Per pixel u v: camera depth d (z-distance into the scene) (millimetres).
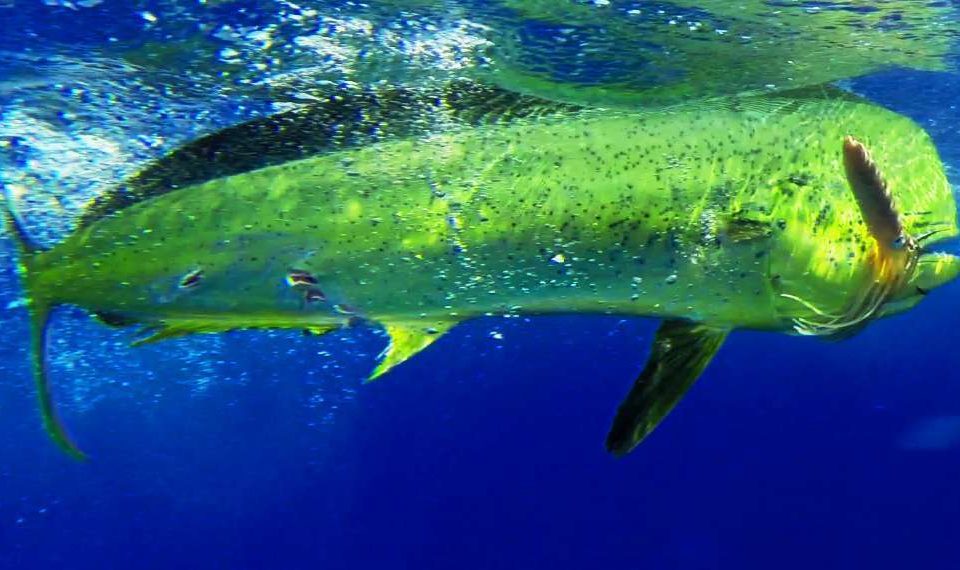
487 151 1067
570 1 1422
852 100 1105
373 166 1091
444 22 1441
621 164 1040
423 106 1236
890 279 1009
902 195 1040
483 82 1492
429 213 1065
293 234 1102
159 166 1156
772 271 1027
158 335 1206
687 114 1072
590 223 1039
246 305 1151
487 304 1093
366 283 1103
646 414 1065
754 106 1083
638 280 1048
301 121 1177
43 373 1171
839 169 1024
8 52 1473
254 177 1122
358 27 1438
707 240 1029
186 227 1128
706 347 1089
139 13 1396
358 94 1440
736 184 1026
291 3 1379
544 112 1196
